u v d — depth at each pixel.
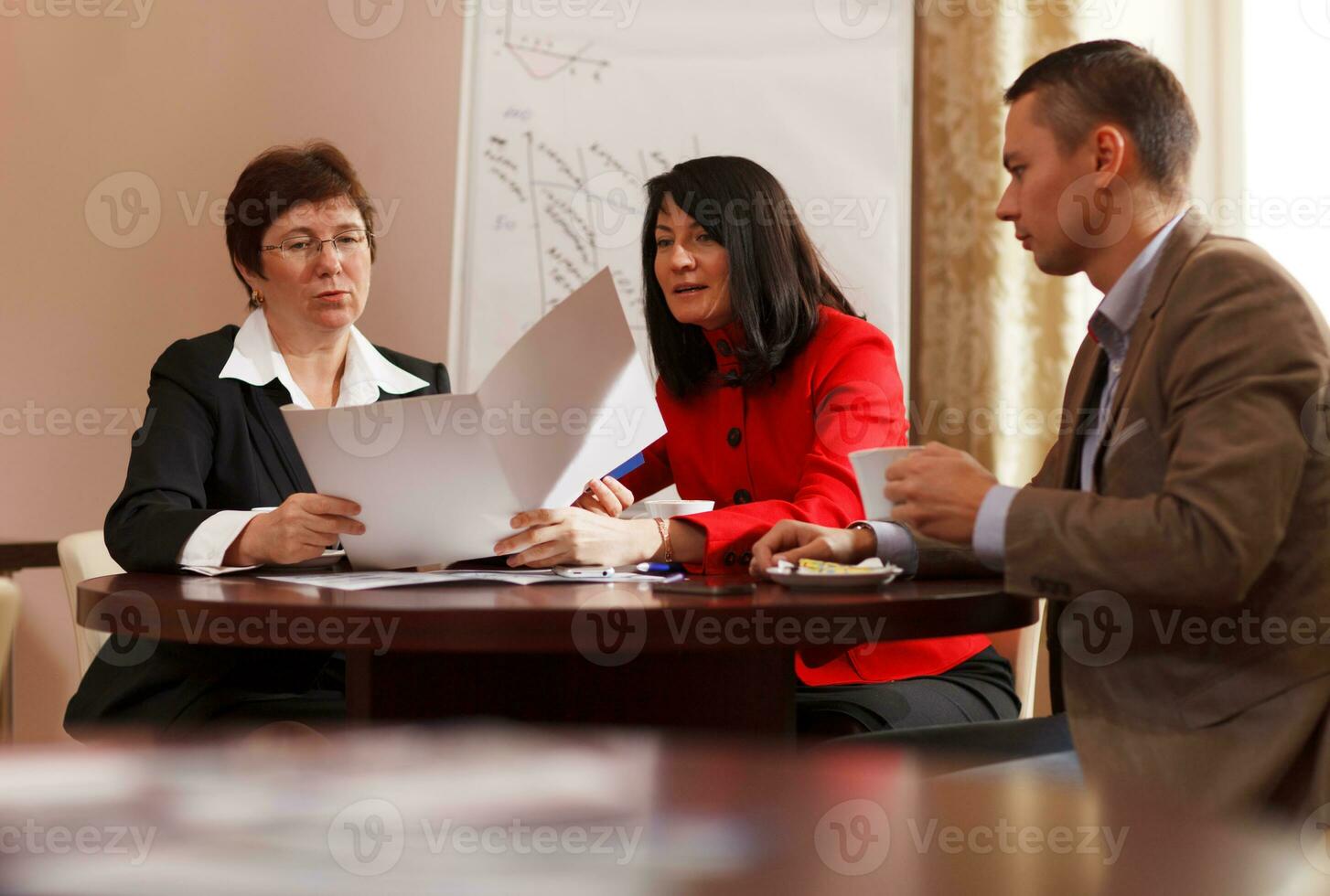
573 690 1.24
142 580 1.28
